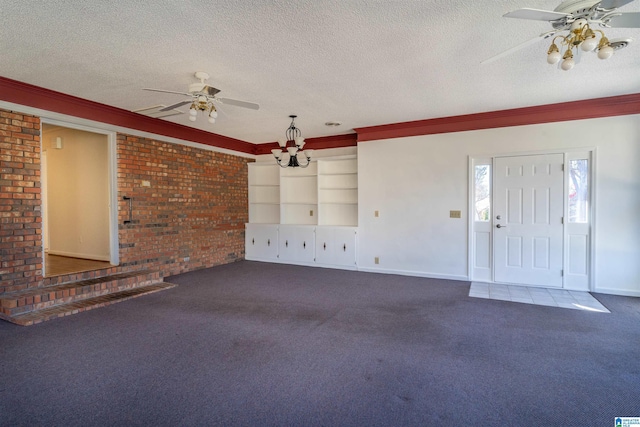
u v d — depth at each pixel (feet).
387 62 10.66
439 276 17.92
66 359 8.77
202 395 7.16
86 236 19.12
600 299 13.91
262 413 6.56
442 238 17.80
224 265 21.95
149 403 6.87
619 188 14.37
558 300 13.87
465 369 8.25
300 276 18.67
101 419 6.37
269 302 13.83
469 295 14.71
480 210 16.99
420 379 7.80
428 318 11.89
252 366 8.42
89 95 13.78
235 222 23.48
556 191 15.44
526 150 15.83
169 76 11.71
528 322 11.44
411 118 17.56
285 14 7.94
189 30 8.64
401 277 18.26
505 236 16.47
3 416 6.43
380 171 19.24
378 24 8.42
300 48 9.68
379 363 8.57
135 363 8.56
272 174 24.82
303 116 17.02
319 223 21.84
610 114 14.38
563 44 8.10
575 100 14.69
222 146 22.09
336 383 7.63
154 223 17.67
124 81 12.19
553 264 15.64
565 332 10.54
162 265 18.19
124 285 15.02
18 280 12.55
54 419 6.36
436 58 10.39
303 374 8.02
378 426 6.18
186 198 19.57
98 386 7.50
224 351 9.27
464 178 17.17
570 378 7.82
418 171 18.24
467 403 6.88
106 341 9.90
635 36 8.96
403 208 18.71
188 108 15.40
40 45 9.41
